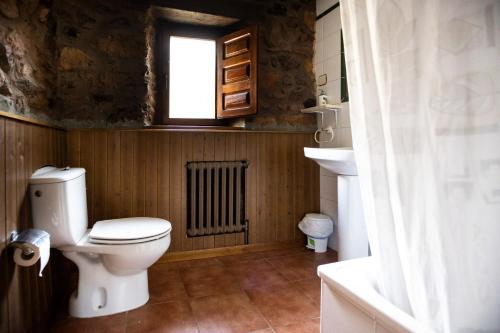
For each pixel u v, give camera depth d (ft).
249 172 8.96
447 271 2.44
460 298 2.41
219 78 9.09
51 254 5.71
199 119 9.21
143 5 7.88
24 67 5.16
